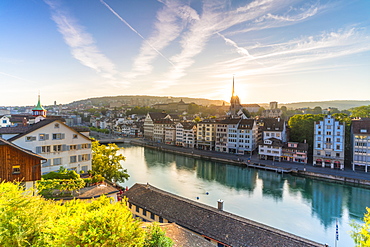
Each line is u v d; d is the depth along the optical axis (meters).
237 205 53.34
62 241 11.20
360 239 19.52
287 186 67.06
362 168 78.88
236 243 27.02
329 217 47.31
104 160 52.47
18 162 27.95
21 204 13.62
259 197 58.44
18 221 12.53
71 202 19.47
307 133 100.06
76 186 31.78
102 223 11.93
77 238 11.36
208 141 124.31
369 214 19.56
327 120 82.81
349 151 92.31
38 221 13.40
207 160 103.12
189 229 31.16
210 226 30.61
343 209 51.06
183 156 112.38
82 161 47.84
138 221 14.02
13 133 41.88
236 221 30.50
